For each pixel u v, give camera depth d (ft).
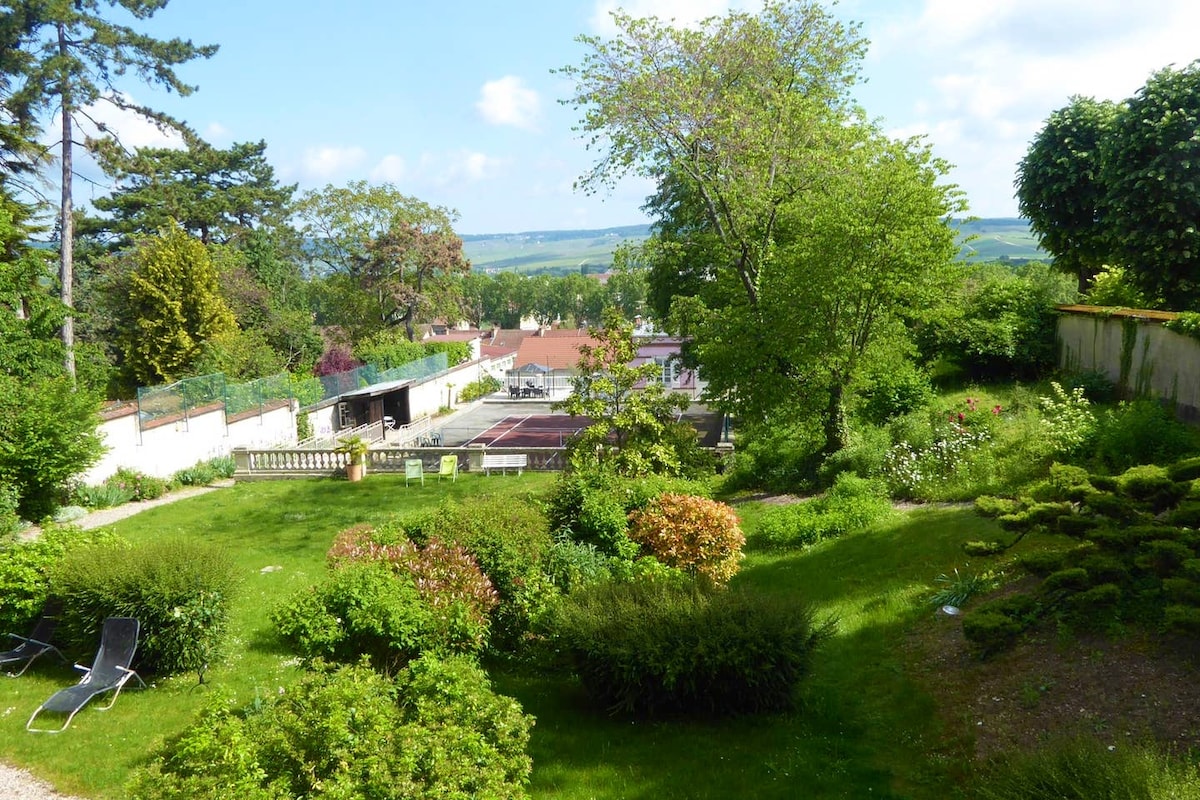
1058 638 27.66
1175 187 68.90
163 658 33.30
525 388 189.37
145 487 83.05
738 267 76.54
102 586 33.09
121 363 136.77
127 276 128.67
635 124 76.48
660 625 29.43
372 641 31.68
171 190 168.35
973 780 22.34
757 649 28.17
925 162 62.85
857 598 38.96
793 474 70.08
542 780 24.61
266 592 47.26
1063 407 58.08
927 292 63.41
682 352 112.27
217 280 134.00
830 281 62.03
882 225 61.46
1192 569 25.72
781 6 81.87
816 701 29.35
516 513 39.86
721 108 75.97
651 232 110.22
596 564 38.65
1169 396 59.62
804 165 71.41
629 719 29.27
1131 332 65.36
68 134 102.58
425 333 279.49
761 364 69.21
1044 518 33.17
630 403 63.62
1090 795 18.31
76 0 97.55
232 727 18.12
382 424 138.72
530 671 34.63
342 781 16.39
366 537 40.24
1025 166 92.89
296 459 95.30
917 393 73.92
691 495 47.96
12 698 31.48
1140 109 71.82
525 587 35.94
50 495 70.74
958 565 39.01
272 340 151.43
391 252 185.37
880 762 24.85
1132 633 26.37
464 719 19.88
